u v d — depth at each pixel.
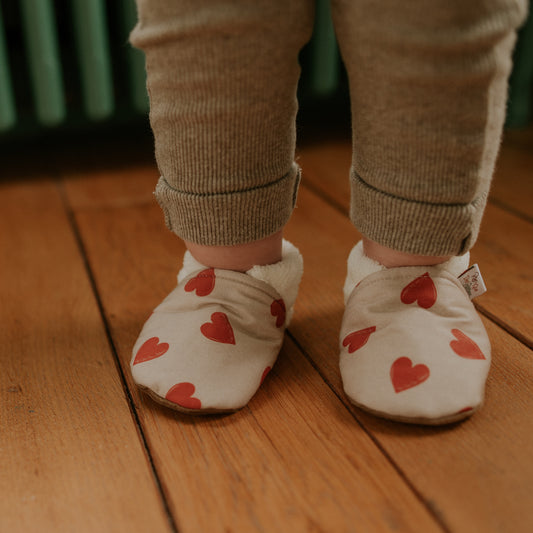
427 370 0.44
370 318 0.46
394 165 0.43
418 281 0.46
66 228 0.70
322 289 0.57
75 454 0.44
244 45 0.42
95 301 0.57
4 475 0.43
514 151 0.94
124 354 0.51
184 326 0.47
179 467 0.43
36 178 0.90
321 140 1.06
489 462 0.42
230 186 0.44
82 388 0.48
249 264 0.48
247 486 0.42
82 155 1.01
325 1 0.90
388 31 0.41
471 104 0.41
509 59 0.42
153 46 0.43
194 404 0.45
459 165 0.42
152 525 0.40
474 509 0.40
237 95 0.42
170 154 0.45
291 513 0.40
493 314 0.53
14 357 0.51
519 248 0.62
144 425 0.45
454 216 0.43
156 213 0.73
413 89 0.41
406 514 0.40
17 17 0.96
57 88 0.85
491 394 0.46
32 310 0.56
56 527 0.40
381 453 0.43
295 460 0.43
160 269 0.61
